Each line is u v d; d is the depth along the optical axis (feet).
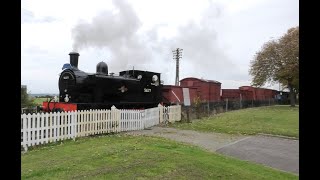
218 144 40.40
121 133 48.60
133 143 35.24
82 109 48.39
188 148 33.63
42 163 24.54
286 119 78.64
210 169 24.08
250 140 44.21
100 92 54.44
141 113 56.44
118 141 37.40
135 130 53.72
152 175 21.45
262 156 33.40
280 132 52.06
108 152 28.63
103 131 46.57
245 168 26.32
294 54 141.90
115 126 49.08
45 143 35.40
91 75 53.57
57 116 37.50
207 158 28.66
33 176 20.63
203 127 60.64
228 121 74.79
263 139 45.39
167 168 23.39
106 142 36.55
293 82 146.10
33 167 23.12
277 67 150.00
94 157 26.58
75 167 23.16
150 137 43.11
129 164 24.14
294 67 141.69
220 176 22.52
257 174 24.57
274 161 31.24
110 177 20.67
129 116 53.16
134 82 64.85
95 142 36.65
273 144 40.98
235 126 62.90
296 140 44.91
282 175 25.34
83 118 42.37
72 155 27.76
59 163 24.45
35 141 33.96
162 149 31.14
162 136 45.78
